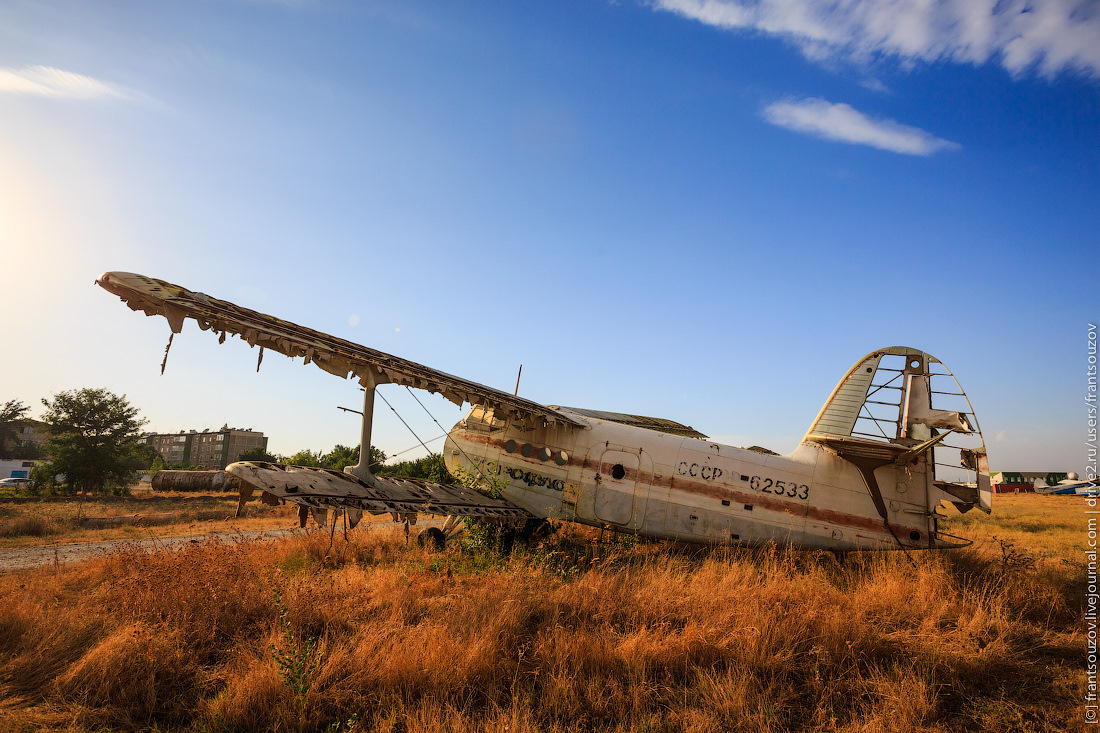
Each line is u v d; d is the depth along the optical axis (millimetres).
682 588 6930
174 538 14891
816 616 5875
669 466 10344
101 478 36438
